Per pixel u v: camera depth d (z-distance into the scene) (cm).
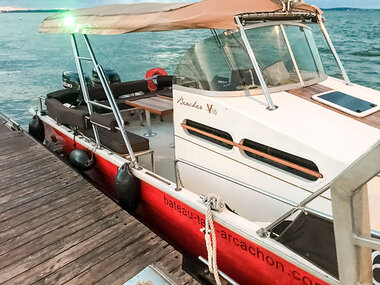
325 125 224
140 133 473
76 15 367
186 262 286
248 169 249
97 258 265
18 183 391
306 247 199
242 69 269
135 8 354
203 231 253
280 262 214
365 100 260
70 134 443
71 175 407
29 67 1752
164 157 401
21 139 537
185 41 1469
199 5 285
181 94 288
